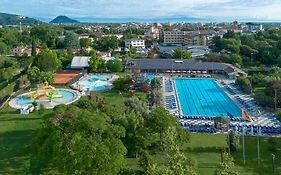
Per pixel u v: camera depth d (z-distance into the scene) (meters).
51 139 61.31
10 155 75.88
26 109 112.50
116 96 136.62
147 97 134.00
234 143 79.12
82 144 56.53
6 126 97.75
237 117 108.25
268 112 114.31
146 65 195.50
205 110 119.94
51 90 136.88
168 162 55.31
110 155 57.56
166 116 74.31
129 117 74.12
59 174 66.25
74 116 64.31
